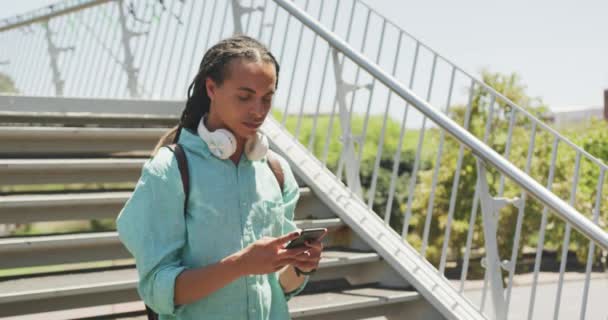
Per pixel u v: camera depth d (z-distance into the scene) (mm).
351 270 3832
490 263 3334
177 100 4777
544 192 3104
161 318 1896
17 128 3955
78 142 4246
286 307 2055
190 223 1840
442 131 3633
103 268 3418
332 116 4164
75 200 3521
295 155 4199
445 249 3635
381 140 3920
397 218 14062
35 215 3506
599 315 9422
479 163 3355
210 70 1887
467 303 3490
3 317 2938
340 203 3920
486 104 10812
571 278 12281
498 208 3350
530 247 14633
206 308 1847
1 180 3711
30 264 3252
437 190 11555
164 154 1871
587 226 2988
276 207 1993
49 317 4516
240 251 1756
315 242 1851
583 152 3695
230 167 1909
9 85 7941
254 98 1860
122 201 3646
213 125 1938
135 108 4691
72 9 6477
